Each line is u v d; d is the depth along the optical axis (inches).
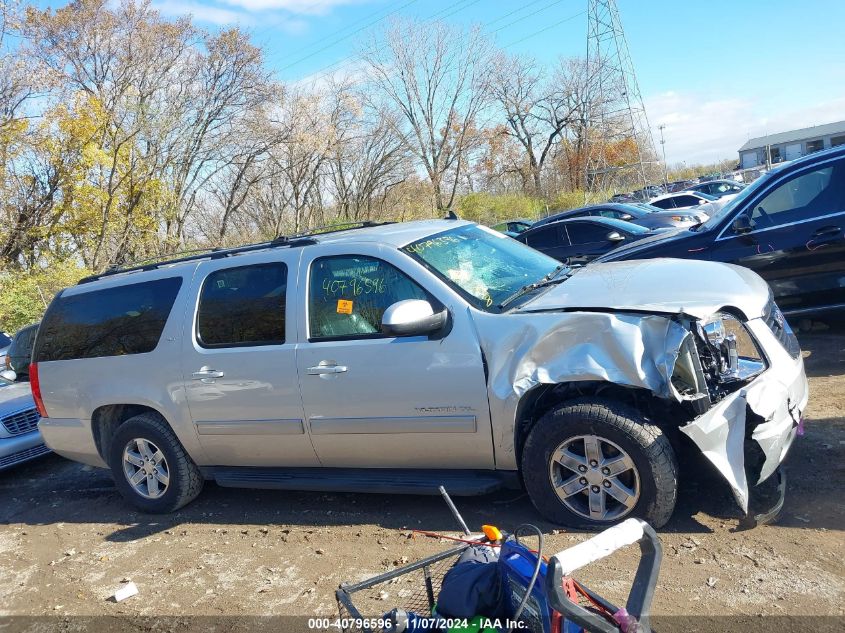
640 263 191.5
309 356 184.5
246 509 217.2
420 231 195.5
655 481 150.3
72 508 247.4
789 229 282.0
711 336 158.9
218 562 183.3
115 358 220.4
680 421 160.4
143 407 224.1
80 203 904.9
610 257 322.7
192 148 1148.5
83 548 208.5
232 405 198.7
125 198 975.0
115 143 913.5
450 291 172.2
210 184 1289.4
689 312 148.3
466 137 1686.8
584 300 162.2
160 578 180.1
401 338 173.6
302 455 194.7
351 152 1453.0
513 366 160.1
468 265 185.0
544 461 161.0
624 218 637.3
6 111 821.9
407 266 178.2
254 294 198.5
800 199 283.0
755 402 147.7
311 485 195.8
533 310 163.5
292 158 1291.8
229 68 1151.6
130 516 228.5
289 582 165.9
